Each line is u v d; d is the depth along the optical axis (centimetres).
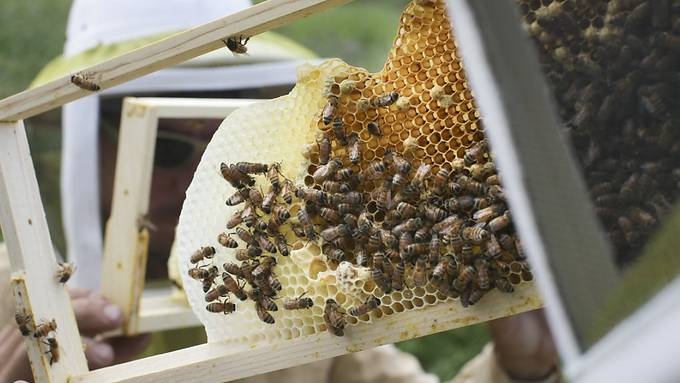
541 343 95
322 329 70
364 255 68
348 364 101
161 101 90
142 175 90
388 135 69
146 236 91
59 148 113
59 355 73
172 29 97
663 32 56
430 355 149
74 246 100
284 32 200
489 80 53
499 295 66
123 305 91
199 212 73
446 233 66
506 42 53
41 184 114
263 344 71
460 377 100
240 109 72
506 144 53
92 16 99
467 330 151
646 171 55
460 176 67
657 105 56
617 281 48
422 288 68
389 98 68
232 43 68
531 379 96
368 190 69
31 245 73
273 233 70
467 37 53
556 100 54
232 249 72
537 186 52
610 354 42
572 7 58
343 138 69
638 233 52
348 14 210
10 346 84
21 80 164
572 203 53
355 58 195
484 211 65
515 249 66
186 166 96
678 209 47
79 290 92
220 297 72
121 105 99
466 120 68
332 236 68
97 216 100
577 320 50
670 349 37
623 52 57
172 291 100
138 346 96
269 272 70
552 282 52
